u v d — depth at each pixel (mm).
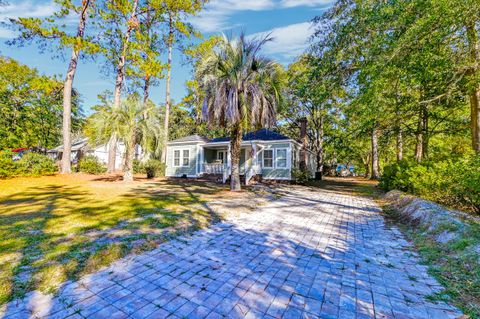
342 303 2344
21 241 3729
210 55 9070
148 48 16297
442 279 2818
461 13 5633
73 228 4449
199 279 2781
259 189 11422
